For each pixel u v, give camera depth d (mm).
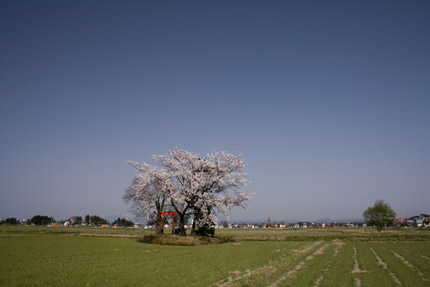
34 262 24062
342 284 17688
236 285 17344
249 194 55156
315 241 54250
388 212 104312
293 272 21891
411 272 21844
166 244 44469
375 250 37812
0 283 16688
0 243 37594
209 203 52188
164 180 51812
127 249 35562
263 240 57344
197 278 19234
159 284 17359
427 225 181625
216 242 48719
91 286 16609
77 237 51812
